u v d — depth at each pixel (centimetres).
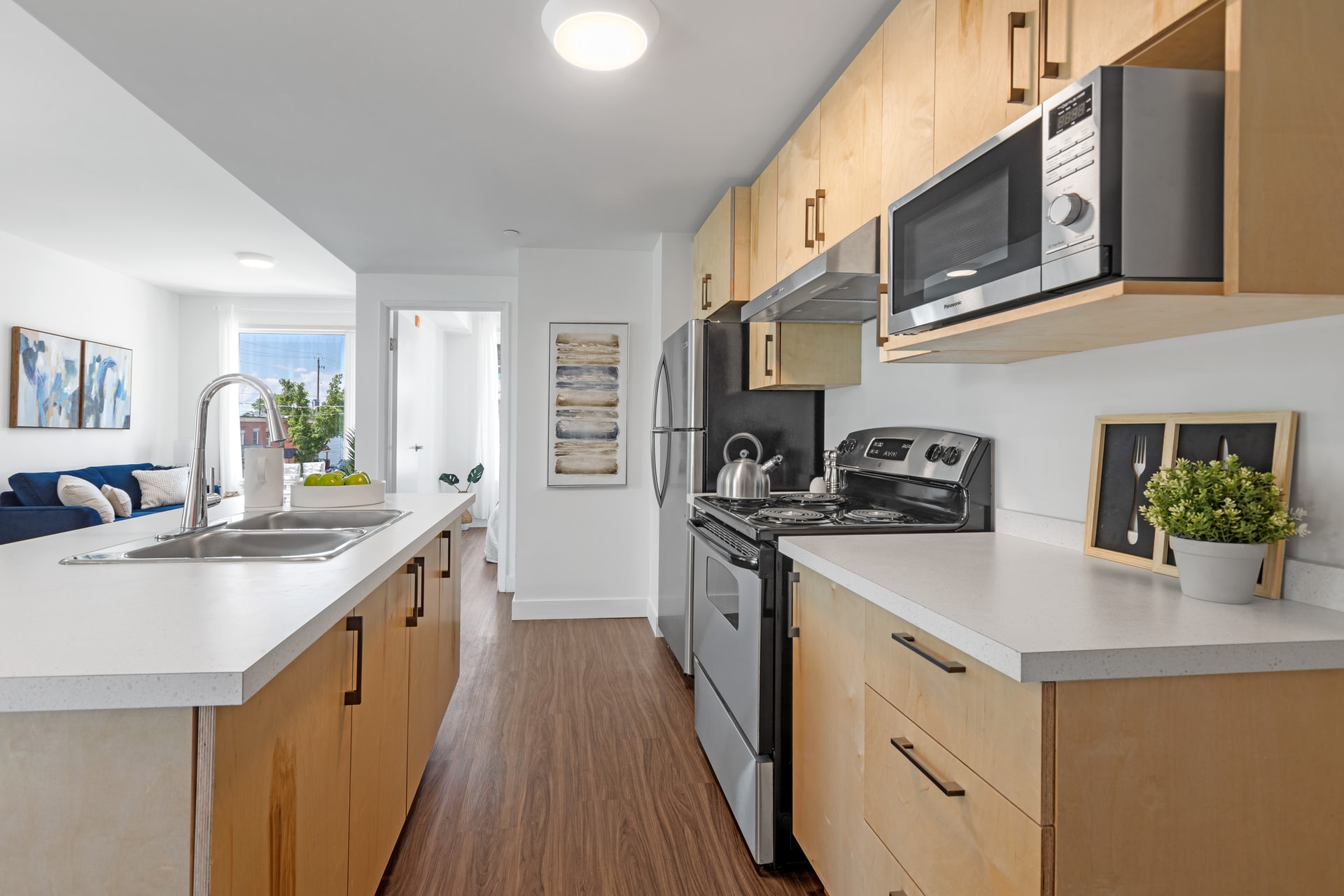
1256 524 109
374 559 147
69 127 318
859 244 183
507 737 259
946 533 190
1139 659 89
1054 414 173
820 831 160
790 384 278
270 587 121
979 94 137
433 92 229
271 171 300
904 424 246
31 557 145
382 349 491
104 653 84
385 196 332
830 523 194
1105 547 151
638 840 194
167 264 573
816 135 224
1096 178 100
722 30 195
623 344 427
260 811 93
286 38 197
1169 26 99
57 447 541
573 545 427
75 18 187
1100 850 89
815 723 163
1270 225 97
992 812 98
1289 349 119
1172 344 141
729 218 308
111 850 80
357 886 136
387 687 161
